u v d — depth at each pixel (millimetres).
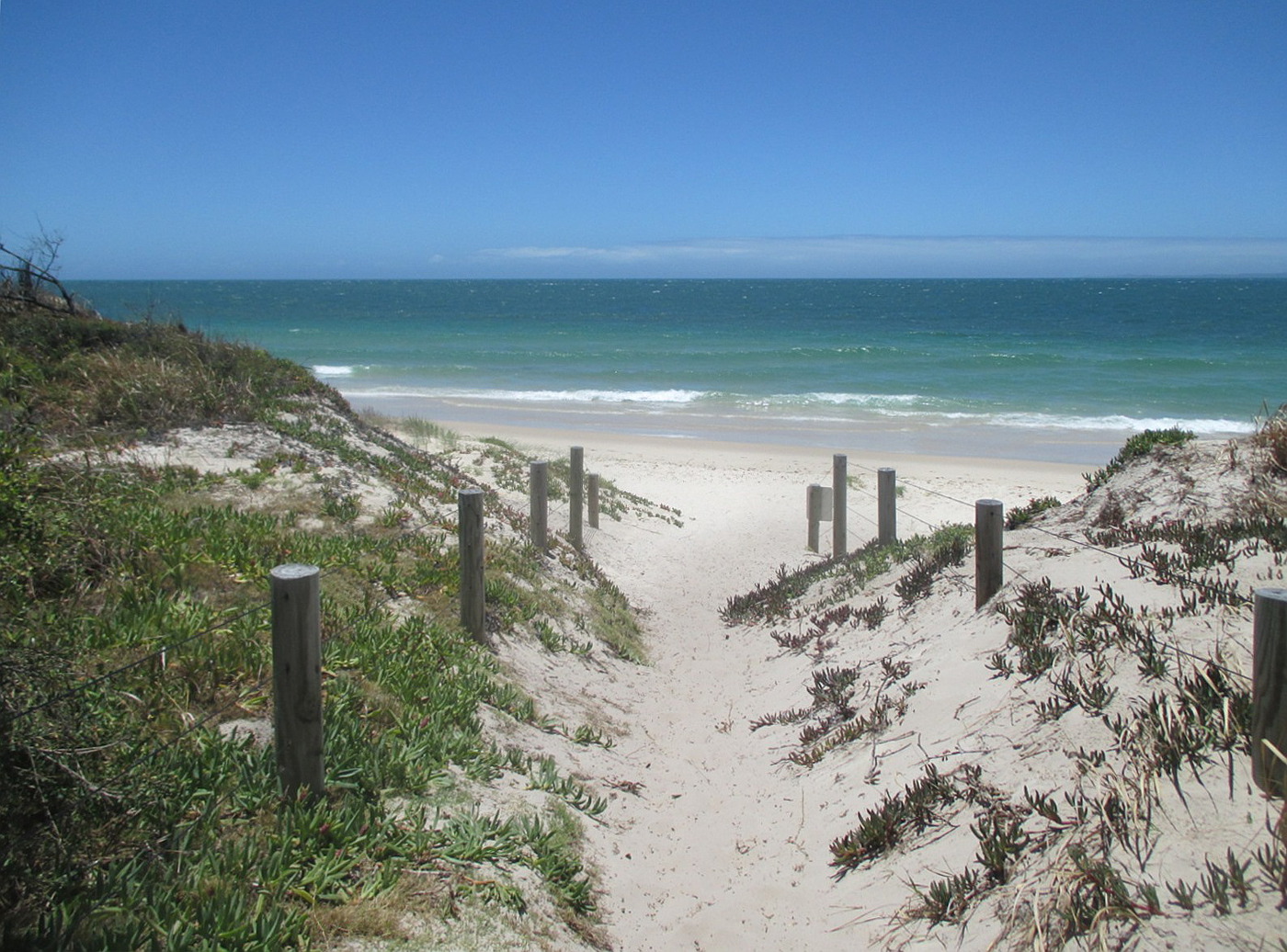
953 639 5980
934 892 3602
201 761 3848
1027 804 3812
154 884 3184
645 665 8250
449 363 43281
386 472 9820
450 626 6379
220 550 6039
